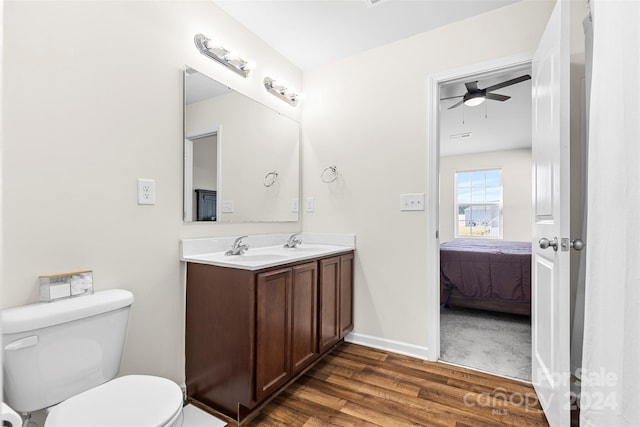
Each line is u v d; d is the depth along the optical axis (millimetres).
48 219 1254
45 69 1250
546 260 1536
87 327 1196
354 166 2551
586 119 1567
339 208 2617
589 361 1055
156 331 1652
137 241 1567
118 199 1489
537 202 1684
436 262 2246
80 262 1349
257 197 2346
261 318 1577
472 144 5406
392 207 2381
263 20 2156
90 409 1004
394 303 2363
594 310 1039
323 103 2725
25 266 1189
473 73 2123
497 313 3326
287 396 1768
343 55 2586
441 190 6348
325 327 2121
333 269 2223
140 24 1589
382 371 2047
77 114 1345
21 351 1037
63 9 1308
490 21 2070
